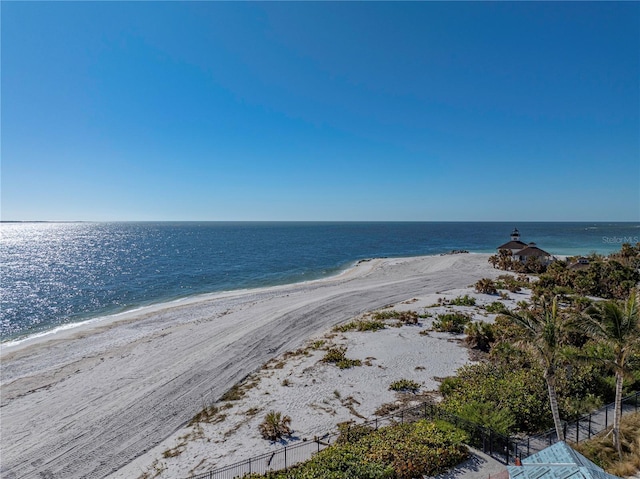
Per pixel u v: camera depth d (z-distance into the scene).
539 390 17.89
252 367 24.38
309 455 14.89
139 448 16.20
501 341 24.59
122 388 21.77
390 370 23.12
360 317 35.59
